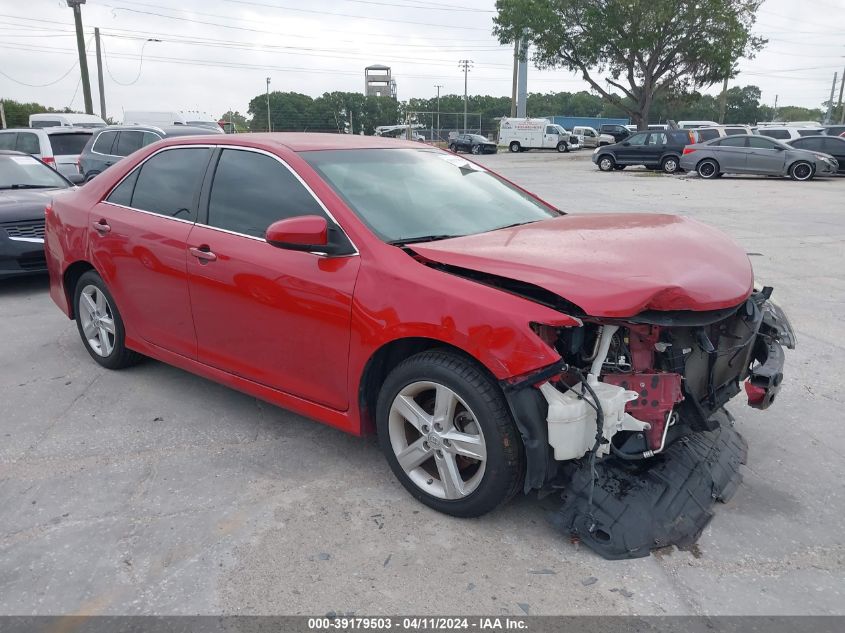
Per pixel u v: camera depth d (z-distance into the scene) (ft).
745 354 11.41
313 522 10.03
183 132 43.91
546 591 8.56
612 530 9.16
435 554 9.29
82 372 16.11
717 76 126.52
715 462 10.83
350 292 10.33
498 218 12.42
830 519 10.11
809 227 38.01
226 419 13.55
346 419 10.98
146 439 12.69
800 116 407.85
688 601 8.39
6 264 23.48
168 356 14.02
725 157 71.82
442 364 9.59
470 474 10.29
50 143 47.70
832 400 14.38
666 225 11.73
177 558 9.22
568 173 85.92
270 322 11.51
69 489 10.96
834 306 21.50
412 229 11.07
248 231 12.00
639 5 120.67
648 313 8.88
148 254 13.56
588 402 8.93
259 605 8.33
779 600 8.42
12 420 13.52
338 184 11.41
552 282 8.87
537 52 133.69
